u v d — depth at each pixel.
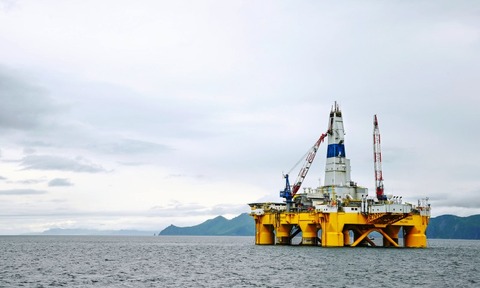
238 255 119.31
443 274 78.56
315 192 136.50
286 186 137.88
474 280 72.38
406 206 114.19
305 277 73.75
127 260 111.81
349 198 128.25
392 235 131.12
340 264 90.00
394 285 66.69
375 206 117.00
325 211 123.38
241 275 76.94
